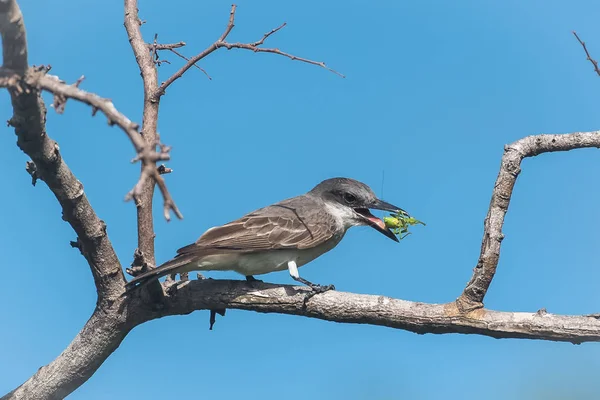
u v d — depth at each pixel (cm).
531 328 1050
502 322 1059
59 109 698
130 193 590
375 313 1120
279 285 1191
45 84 708
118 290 1144
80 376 1188
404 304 1115
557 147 1119
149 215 1166
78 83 707
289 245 1366
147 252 1168
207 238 1308
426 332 1110
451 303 1091
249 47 1219
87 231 1084
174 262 1166
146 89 1271
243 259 1334
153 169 606
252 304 1175
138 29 1323
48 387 1184
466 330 1080
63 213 1073
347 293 1153
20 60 811
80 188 1051
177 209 603
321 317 1157
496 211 1092
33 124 924
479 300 1074
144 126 1257
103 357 1184
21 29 788
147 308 1158
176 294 1180
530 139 1129
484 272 1062
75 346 1180
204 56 1237
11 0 768
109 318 1155
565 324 1040
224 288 1184
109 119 666
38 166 999
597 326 1031
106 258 1120
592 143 1112
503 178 1104
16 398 1187
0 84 801
